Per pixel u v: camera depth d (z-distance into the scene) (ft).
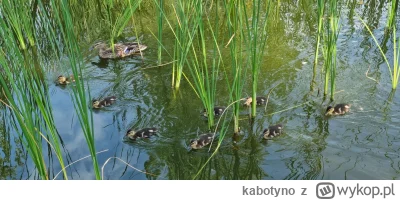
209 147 18.69
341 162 17.95
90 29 26.35
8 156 18.65
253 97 19.31
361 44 23.79
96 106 20.42
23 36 25.50
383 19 25.85
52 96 21.24
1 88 21.80
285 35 24.71
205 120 19.79
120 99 20.97
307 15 26.58
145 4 28.32
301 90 20.95
